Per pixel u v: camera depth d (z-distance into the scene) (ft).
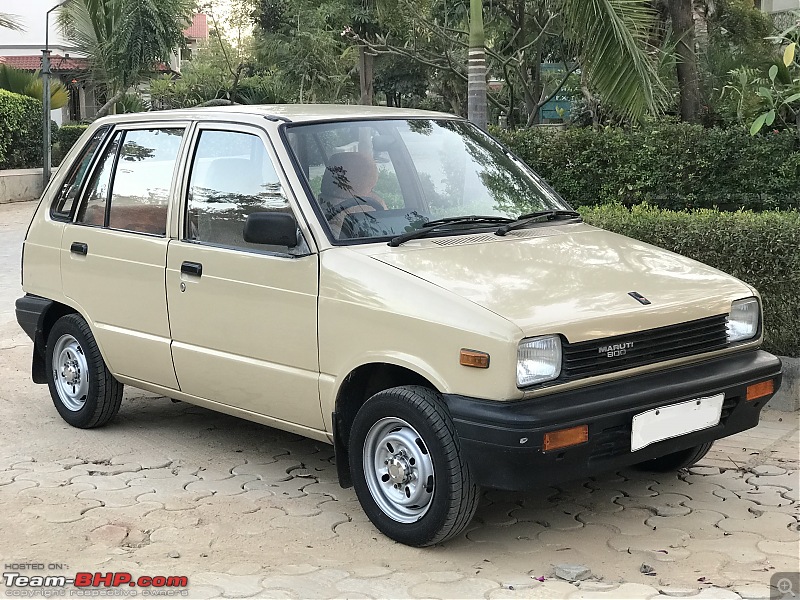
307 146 16.96
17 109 80.28
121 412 22.84
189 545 15.29
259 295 16.67
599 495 17.31
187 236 18.19
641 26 32.96
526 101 51.96
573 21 32.50
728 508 16.61
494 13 52.26
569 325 13.87
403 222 16.65
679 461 17.88
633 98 32.63
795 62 33.37
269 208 16.75
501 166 19.11
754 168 30.35
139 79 95.09
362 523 16.14
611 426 14.05
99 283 20.06
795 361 21.95
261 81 118.32
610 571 14.16
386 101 108.47
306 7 84.23
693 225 22.91
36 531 15.85
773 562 14.39
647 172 31.68
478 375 13.62
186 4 98.84
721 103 37.50
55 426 21.77
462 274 14.99
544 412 13.42
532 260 15.84
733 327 16.05
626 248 17.25
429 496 14.69
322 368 15.81
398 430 14.97
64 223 21.13
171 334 18.53
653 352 14.83
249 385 17.17
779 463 18.78
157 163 19.21
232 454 19.81
